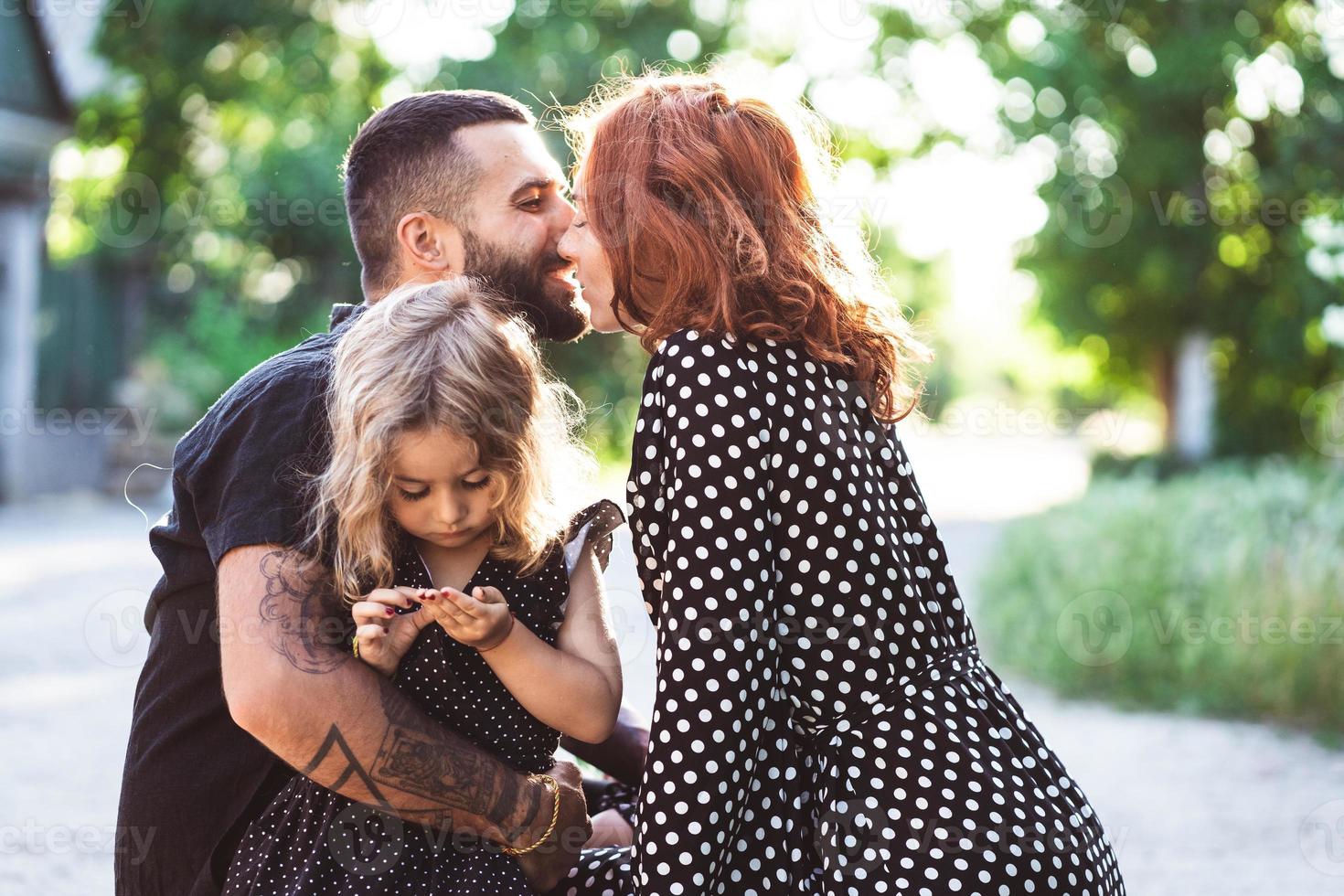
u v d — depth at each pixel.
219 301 16.05
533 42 16.31
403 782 1.69
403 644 1.72
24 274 14.26
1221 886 3.46
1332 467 9.69
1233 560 6.27
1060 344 16.28
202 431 1.81
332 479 1.68
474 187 2.11
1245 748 5.19
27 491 14.48
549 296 2.17
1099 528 7.42
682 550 1.67
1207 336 15.12
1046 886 1.67
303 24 16.34
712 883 1.65
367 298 2.22
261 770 1.84
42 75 14.20
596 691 1.81
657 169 1.81
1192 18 13.98
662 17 16.72
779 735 1.75
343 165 2.26
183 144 17.09
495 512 1.76
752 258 1.76
